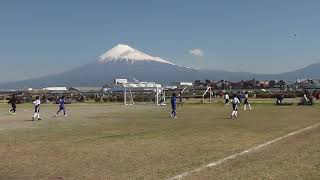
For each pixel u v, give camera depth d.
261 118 38.34
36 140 22.38
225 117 40.28
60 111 49.56
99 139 22.80
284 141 21.61
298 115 41.88
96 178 12.98
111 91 113.88
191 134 25.20
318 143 20.73
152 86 87.56
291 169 14.16
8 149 19.05
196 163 15.34
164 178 12.87
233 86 153.75
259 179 12.70
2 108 63.00
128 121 35.84
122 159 16.33
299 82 166.25
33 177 13.20
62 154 17.58
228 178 12.83
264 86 151.88
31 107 66.12
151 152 18.06
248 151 18.20
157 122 34.62
